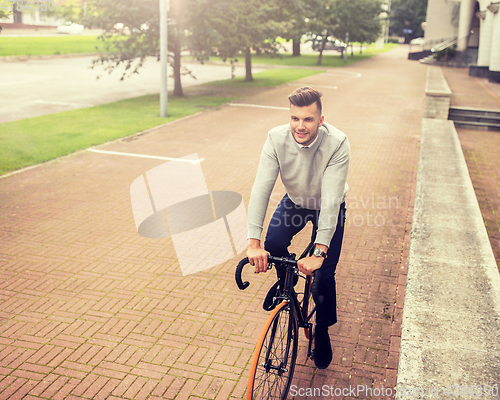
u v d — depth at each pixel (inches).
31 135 439.5
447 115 547.8
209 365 135.6
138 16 623.2
